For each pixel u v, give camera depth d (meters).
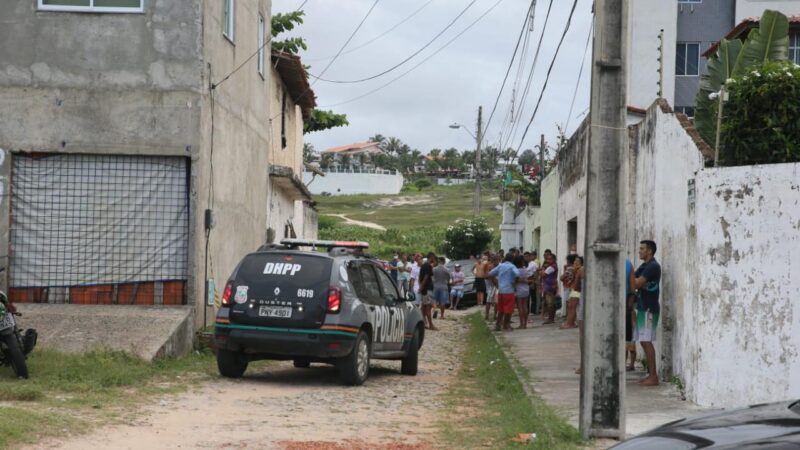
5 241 16.03
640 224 15.30
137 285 16.20
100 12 16.09
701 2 39.34
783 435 4.21
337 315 12.92
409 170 156.62
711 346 10.82
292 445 8.55
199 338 15.77
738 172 10.66
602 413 8.70
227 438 8.80
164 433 8.89
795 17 31.12
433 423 10.27
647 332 12.75
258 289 13.12
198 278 16.20
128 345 14.09
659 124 13.91
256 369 15.09
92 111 16.08
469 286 35.91
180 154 16.09
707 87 16.56
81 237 16.22
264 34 21.88
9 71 16.06
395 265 31.75
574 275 21.70
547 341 19.42
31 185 16.20
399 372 15.65
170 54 16.14
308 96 29.75
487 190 122.62
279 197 25.94
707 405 10.82
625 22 8.62
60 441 8.09
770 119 11.53
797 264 10.18
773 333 10.33
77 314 15.21
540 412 10.25
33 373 11.90
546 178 32.41
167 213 16.23
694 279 11.25
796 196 10.20
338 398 11.98
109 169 16.27
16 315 11.95
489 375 14.66
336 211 100.25
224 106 17.81
